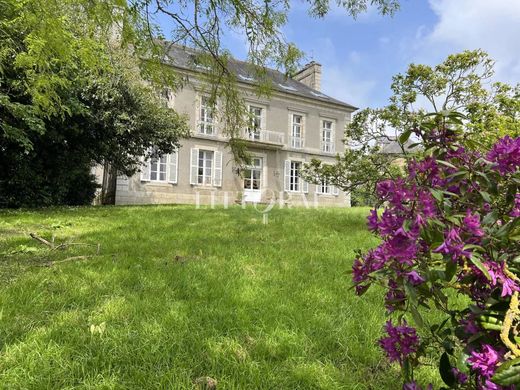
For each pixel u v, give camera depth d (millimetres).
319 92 25750
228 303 2746
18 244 4715
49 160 11453
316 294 2990
